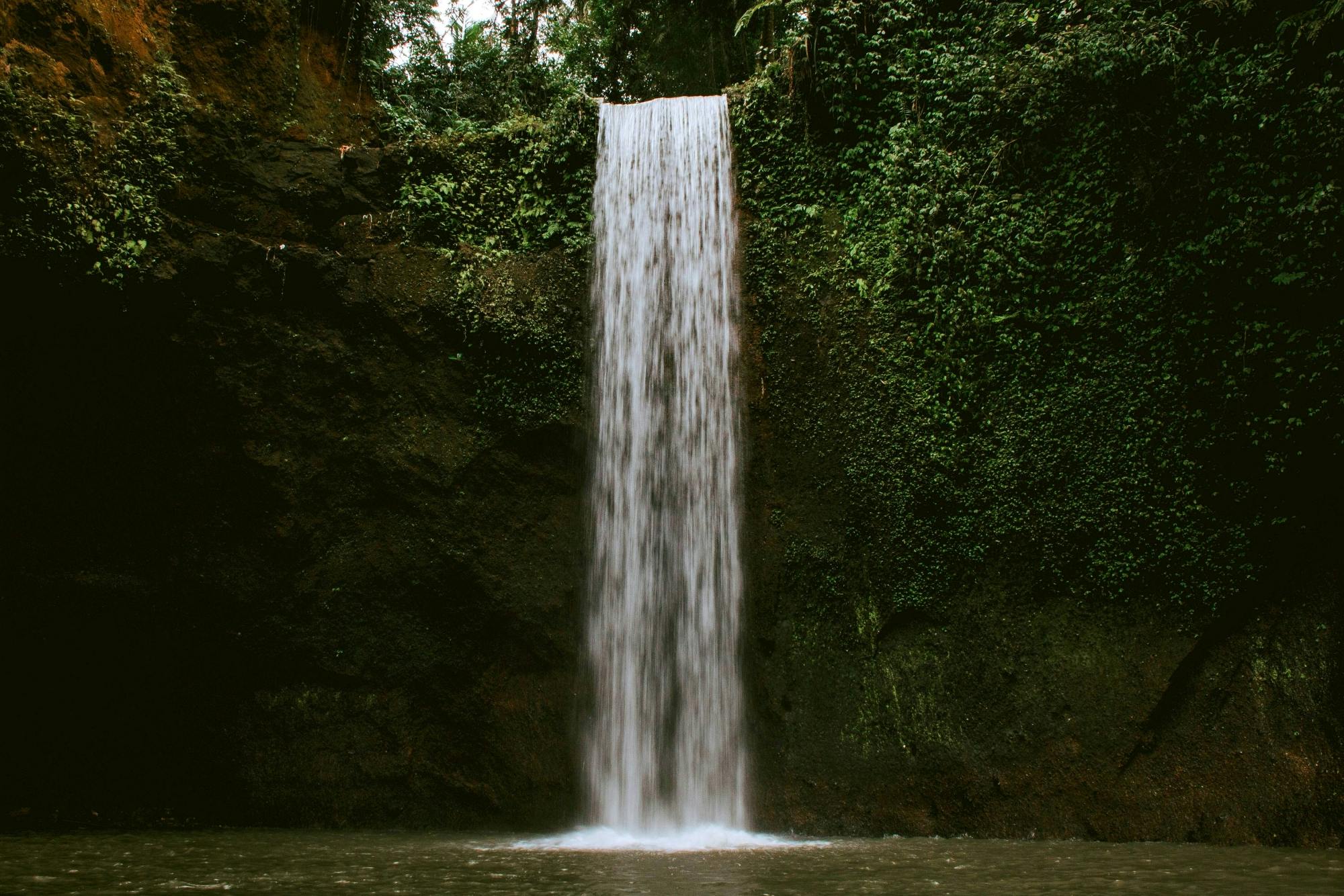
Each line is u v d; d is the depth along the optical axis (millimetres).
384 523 9805
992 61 9781
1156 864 6027
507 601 9703
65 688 9102
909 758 8641
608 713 9602
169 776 9219
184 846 6977
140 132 9289
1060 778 8156
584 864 5945
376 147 11812
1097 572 8523
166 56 9820
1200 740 7945
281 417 9609
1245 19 8609
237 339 9484
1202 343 8336
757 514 9758
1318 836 7301
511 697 9633
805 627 9352
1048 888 4863
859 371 9664
